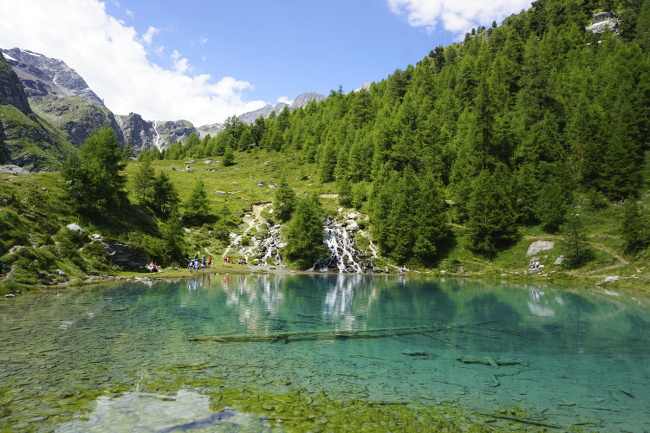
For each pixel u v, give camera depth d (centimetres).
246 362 1419
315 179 13088
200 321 2175
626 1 16350
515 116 10425
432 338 1944
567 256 5759
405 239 7138
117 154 6288
